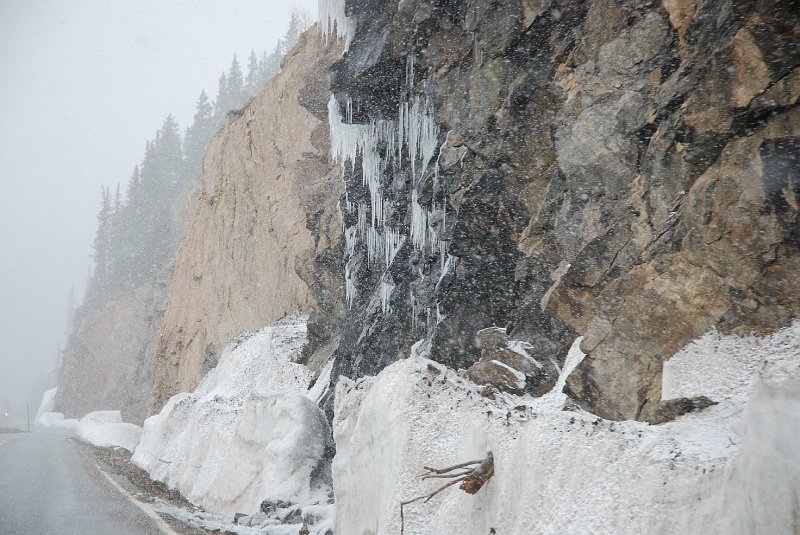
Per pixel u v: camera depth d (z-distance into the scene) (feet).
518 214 41.83
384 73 52.37
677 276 28.99
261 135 108.06
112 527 39.50
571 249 36.68
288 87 103.19
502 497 23.38
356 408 35.70
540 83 41.37
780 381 16.06
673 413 24.58
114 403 201.05
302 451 46.98
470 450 26.58
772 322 25.85
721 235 27.78
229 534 39.73
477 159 43.98
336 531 34.19
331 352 72.69
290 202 96.68
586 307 34.32
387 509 27.68
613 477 19.84
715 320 27.30
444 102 47.09
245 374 82.48
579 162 36.94
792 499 14.56
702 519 16.81
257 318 100.63
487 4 43.96
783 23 26.84
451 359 43.70
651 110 33.86
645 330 29.43
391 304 54.24
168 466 74.84
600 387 30.37
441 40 47.78
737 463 16.30
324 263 77.87
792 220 26.00
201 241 125.08
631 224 33.35
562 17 40.34
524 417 25.26
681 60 34.01
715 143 29.19
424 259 49.88
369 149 60.03
